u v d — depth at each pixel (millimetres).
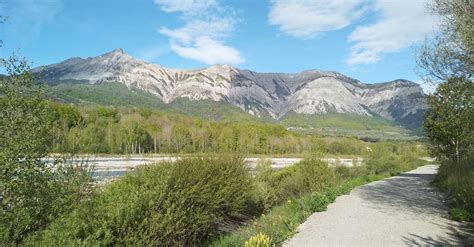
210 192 9102
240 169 11109
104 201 6809
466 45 10234
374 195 16500
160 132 64875
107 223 6184
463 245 7637
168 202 7340
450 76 12266
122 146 50375
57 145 7312
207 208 8852
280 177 17281
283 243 8102
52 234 5684
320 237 8570
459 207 11531
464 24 10125
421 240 8125
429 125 22141
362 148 75812
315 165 17828
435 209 12414
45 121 6820
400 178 27844
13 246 5742
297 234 8930
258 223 9453
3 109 6340
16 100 6410
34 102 6645
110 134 47938
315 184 16672
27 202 6270
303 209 11953
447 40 11414
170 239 7402
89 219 6113
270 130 96812
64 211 6461
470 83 12281
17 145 6156
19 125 6410
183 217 7602
